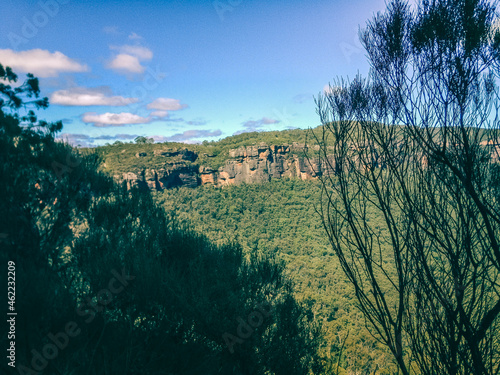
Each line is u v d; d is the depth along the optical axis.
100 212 3.85
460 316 1.92
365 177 2.23
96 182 3.94
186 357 2.71
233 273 4.27
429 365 2.09
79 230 3.72
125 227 4.09
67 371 1.89
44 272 2.52
